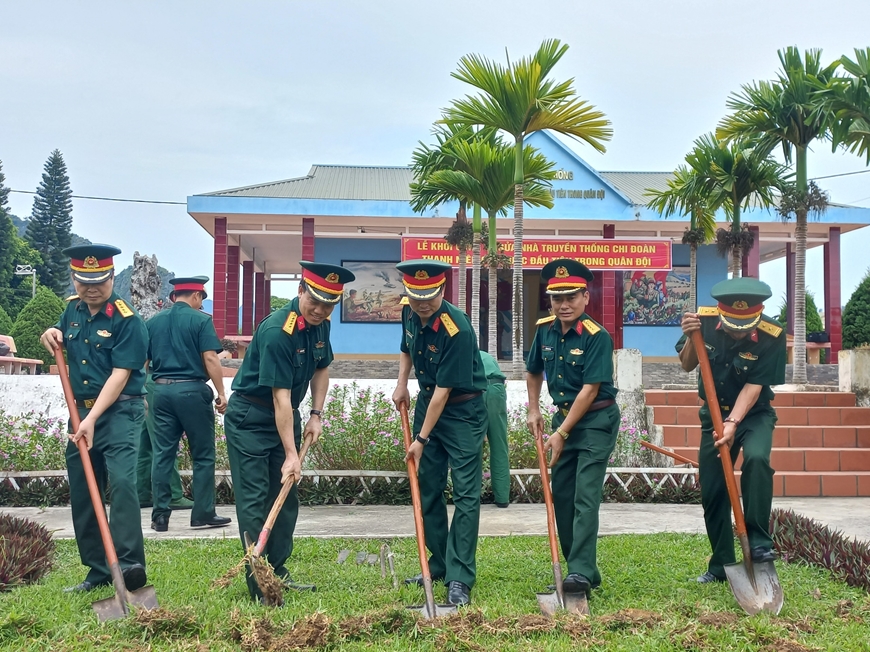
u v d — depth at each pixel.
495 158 13.68
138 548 4.66
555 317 5.10
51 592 4.67
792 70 12.38
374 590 4.75
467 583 4.66
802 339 13.23
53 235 55.12
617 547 6.02
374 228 24.42
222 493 8.62
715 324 5.01
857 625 4.18
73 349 4.87
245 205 22.41
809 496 8.97
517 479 8.47
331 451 8.62
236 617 4.03
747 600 4.47
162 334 7.07
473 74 12.19
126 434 4.76
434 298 4.72
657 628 4.04
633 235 25.23
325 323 4.87
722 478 5.01
